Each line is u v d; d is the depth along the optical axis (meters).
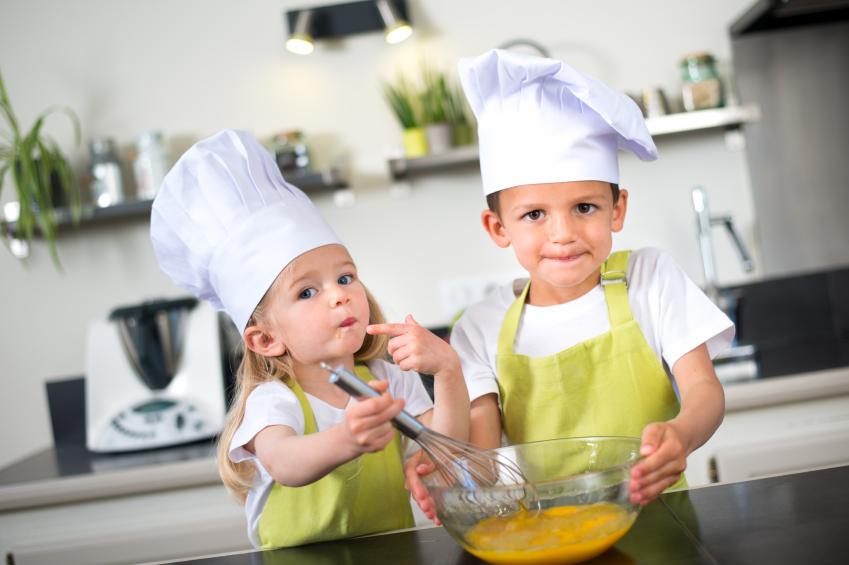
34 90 1.92
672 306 0.85
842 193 1.85
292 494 0.77
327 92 1.92
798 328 1.86
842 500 0.60
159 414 1.56
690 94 1.76
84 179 1.85
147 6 1.92
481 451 0.64
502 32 1.89
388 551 0.64
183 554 1.41
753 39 1.85
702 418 0.70
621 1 1.88
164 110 1.92
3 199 1.90
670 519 0.63
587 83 0.73
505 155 0.79
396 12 1.82
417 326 0.71
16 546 1.43
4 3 1.92
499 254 1.91
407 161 1.73
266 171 0.78
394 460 0.84
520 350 0.90
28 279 1.92
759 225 1.86
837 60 1.84
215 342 1.56
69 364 1.91
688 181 1.88
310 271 0.73
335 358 0.75
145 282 1.92
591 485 0.53
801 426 1.43
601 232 0.78
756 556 0.52
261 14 1.91
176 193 0.77
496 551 0.54
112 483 1.41
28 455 1.90
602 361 0.85
